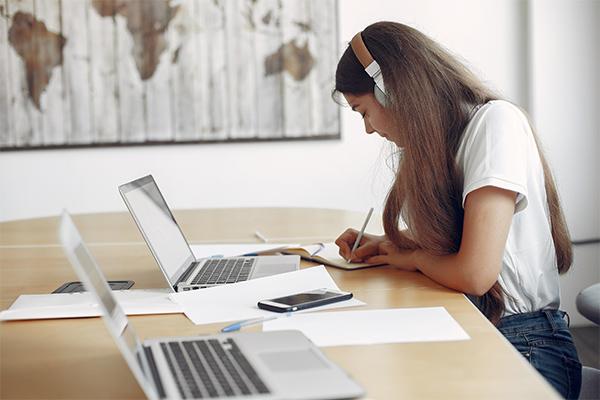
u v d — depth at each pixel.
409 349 0.79
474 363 0.74
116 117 3.10
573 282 2.93
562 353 1.12
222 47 3.11
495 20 3.13
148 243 1.11
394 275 1.22
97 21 3.06
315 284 1.12
